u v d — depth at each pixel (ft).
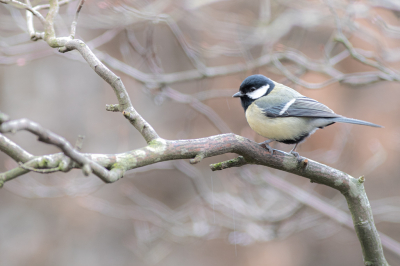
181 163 39.14
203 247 54.95
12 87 52.34
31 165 12.08
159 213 39.27
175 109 56.85
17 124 9.34
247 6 48.83
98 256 52.65
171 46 52.85
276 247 53.98
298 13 40.93
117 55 47.39
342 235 53.36
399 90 51.62
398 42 46.52
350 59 48.42
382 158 41.86
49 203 53.93
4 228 52.03
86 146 53.31
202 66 36.17
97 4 33.83
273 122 24.06
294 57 36.50
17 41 35.65
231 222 39.40
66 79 54.34
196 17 42.01
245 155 16.63
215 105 50.88
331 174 17.07
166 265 53.36
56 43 17.25
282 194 40.04
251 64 35.81
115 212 44.32
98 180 38.58
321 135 45.78
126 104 15.34
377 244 17.51
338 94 50.14
